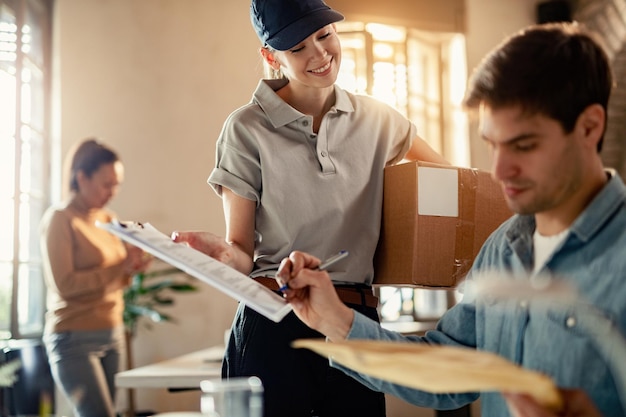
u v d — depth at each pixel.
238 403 0.92
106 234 3.67
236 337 1.91
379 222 2.00
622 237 1.08
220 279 1.35
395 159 2.12
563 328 1.11
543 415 0.83
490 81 1.07
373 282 2.05
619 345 1.01
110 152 3.66
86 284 3.44
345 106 2.00
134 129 6.04
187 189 6.04
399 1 5.86
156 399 5.62
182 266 1.35
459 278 1.96
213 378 2.71
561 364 1.11
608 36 5.48
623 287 1.04
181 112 6.08
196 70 6.12
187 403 5.63
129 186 6.02
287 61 1.94
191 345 5.87
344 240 1.95
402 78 6.05
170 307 5.91
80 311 3.44
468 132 6.08
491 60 1.09
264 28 1.94
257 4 1.94
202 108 6.10
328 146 1.96
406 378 0.84
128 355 5.30
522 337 1.19
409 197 1.93
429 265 1.93
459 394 1.40
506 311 1.24
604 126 1.09
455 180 1.96
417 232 1.91
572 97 1.04
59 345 3.42
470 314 1.40
